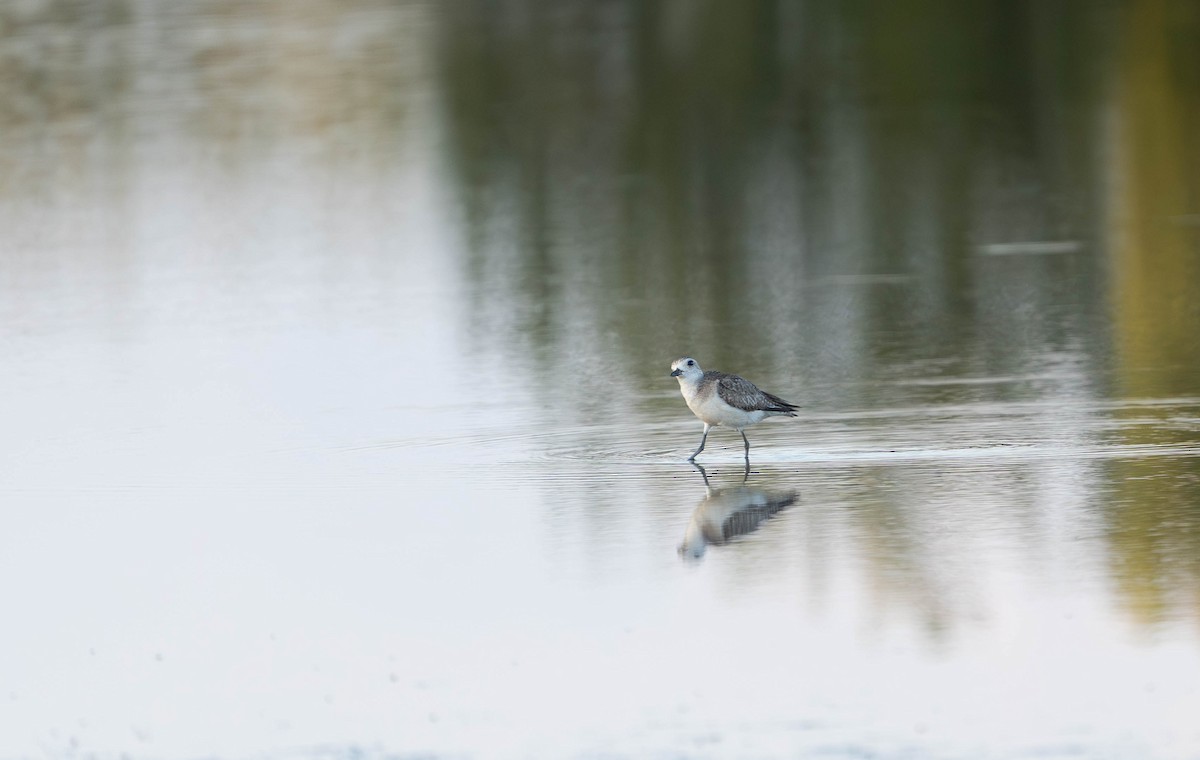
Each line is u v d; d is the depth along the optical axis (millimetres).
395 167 44969
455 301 32688
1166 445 21406
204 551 18766
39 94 52969
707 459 21844
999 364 26562
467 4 65125
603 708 14461
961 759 13344
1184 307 29938
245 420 24844
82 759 14016
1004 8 59781
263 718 14594
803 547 18047
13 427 24812
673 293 32938
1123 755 13305
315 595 17250
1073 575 16844
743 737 13844
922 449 21797
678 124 48469
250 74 54781
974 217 38469
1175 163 42125
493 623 16312
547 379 26766
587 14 62562
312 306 32594
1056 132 45781
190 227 39688
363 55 56969
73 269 36250
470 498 20422
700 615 16297
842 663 15141
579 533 18828
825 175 42969
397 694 14922
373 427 24172
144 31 61281
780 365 27172
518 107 50750
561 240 37781
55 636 16469
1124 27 56188
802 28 59000
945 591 16578
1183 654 14969
